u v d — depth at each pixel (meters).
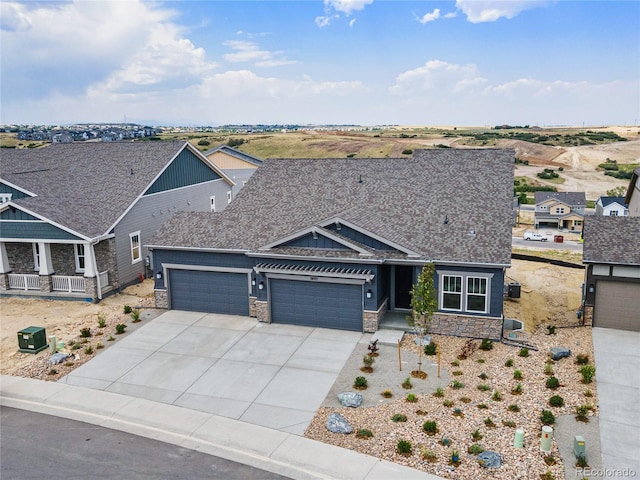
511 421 13.34
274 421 13.83
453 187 23.38
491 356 17.58
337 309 20.22
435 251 19.47
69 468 11.95
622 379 15.66
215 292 22.41
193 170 34.38
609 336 19.23
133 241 27.39
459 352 17.95
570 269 31.47
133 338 19.83
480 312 19.06
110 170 30.48
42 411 14.66
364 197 24.02
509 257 18.55
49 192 26.84
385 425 13.34
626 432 12.82
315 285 20.33
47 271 24.66
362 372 16.56
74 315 22.56
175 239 22.77
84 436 13.34
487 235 20.00
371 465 11.70
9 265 26.78
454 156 25.30
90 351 18.50
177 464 12.04
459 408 13.98
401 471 11.44
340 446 12.52
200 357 18.05
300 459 12.05
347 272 19.48
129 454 12.50
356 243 20.27
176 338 19.78
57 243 25.33
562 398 14.48
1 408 14.84
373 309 19.56
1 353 18.73
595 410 13.86
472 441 12.48
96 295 24.27
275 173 27.38
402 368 16.77
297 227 22.41
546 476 11.13
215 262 22.02
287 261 20.62
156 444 12.91
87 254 23.97
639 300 19.61
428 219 21.58
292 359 17.70
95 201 26.97
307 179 26.30
